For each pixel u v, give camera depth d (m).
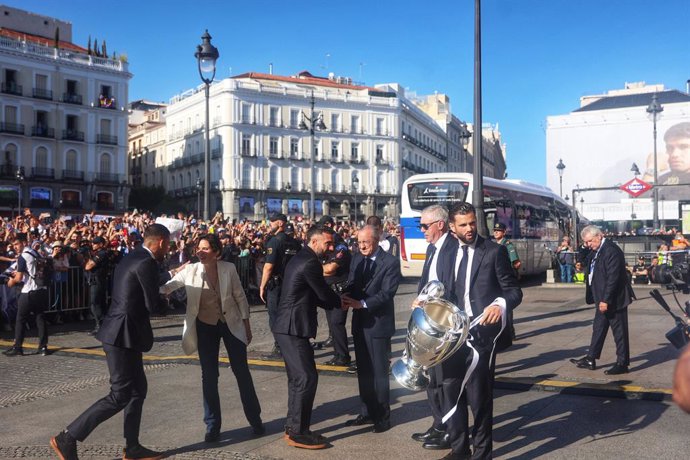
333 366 7.93
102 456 4.89
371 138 69.56
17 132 50.25
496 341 4.43
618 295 7.07
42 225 17.28
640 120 72.00
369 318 5.39
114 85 55.97
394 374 4.51
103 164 55.41
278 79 69.25
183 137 69.69
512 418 5.59
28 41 51.25
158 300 4.70
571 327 10.70
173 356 8.88
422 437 5.09
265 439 5.20
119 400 4.62
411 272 20.42
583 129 75.25
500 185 21.05
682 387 1.56
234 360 5.29
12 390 7.04
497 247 4.49
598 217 60.53
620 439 4.93
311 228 5.27
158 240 4.84
